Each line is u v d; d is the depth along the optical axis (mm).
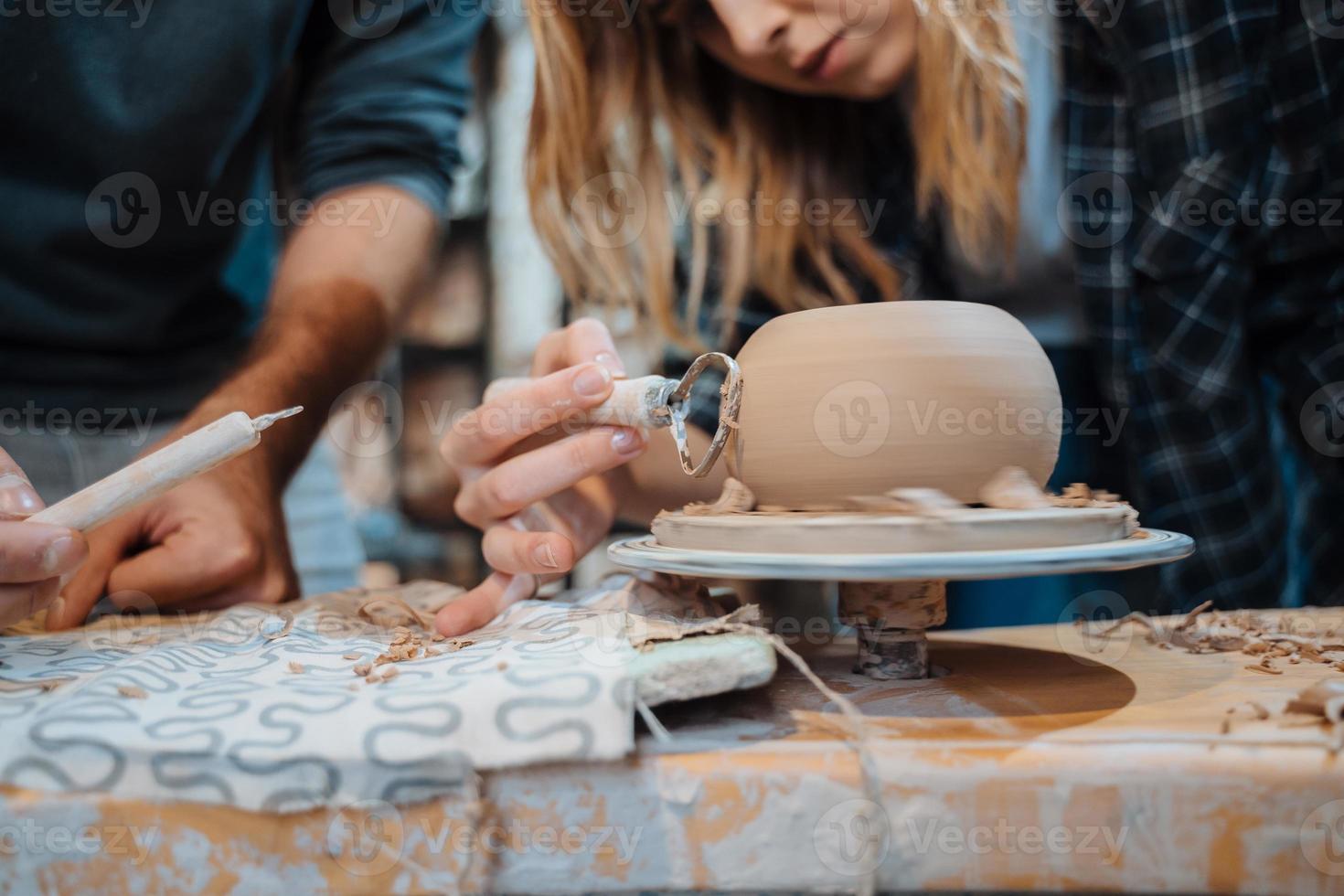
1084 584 1135
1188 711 466
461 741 399
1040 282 1091
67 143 931
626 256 1152
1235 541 955
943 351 512
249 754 395
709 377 1054
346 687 464
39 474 979
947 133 964
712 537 518
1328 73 865
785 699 512
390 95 1126
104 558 728
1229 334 932
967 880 401
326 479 1241
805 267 1134
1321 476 964
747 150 1081
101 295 986
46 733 401
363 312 1025
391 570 1925
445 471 1946
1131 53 938
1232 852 391
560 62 1018
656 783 406
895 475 516
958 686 541
